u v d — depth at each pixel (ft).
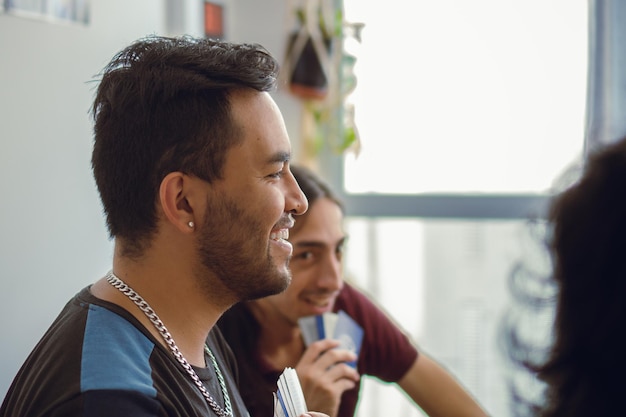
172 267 3.07
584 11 8.30
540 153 8.54
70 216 6.37
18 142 5.91
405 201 8.83
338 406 4.66
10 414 3.01
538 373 2.25
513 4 8.46
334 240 4.85
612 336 2.08
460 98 8.69
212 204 3.03
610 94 7.43
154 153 3.02
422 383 5.35
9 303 5.83
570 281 2.15
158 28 7.36
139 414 2.62
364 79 8.82
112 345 2.81
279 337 4.90
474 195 8.67
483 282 8.84
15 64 5.87
